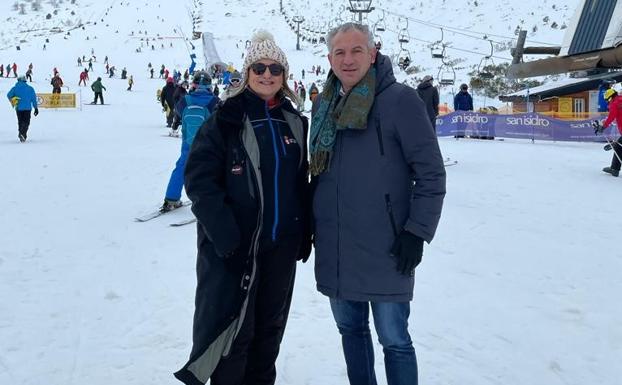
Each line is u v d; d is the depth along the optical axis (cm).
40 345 351
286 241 279
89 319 390
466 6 8706
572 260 541
